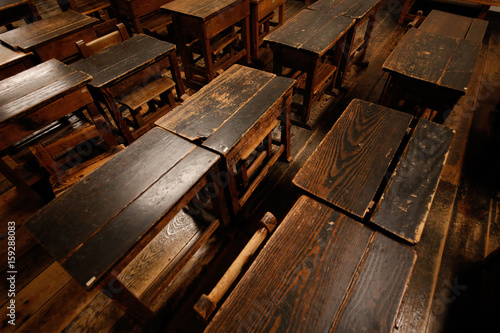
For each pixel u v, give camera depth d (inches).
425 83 91.4
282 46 109.7
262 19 172.4
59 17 131.8
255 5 151.0
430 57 100.3
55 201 57.6
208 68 145.6
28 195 95.3
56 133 97.0
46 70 90.0
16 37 118.6
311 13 129.4
